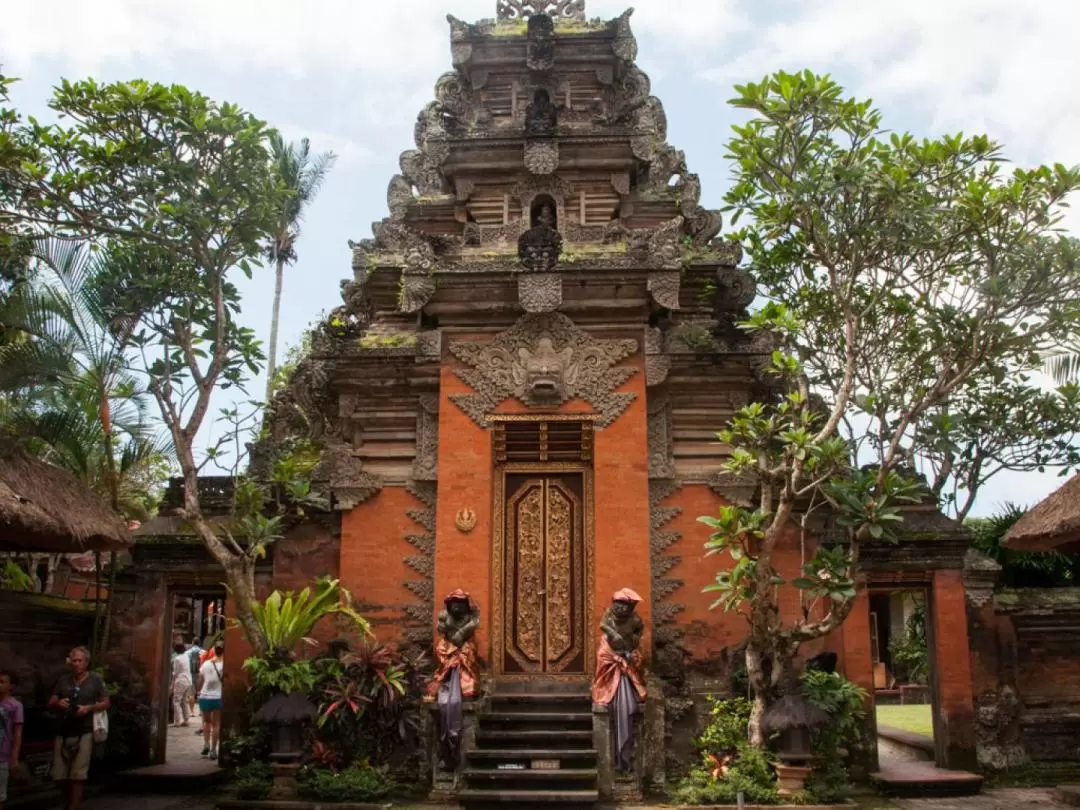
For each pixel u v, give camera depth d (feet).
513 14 60.80
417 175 58.75
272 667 44.19
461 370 50.16
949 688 51.11
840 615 41.86
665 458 49.67
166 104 46.88
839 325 53.42
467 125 57.31
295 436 58.23
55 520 38.93
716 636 47.88
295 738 42.91
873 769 48.80
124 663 53.36
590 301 49.93
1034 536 44.39
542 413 49.42
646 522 47.93
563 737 43.75
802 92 41.63
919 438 55.21
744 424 42.93
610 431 48.91
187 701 78.23
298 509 50.44
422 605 49.03
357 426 51.65
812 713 41.22
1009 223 42.68
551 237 49.60
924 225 42.14
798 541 49.34
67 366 46.62
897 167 41.55
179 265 50.06
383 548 49.90
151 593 54.19
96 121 47.39
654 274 49.11
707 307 53.72
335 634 49.52
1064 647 54.95
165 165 47.26
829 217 43.29
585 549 49.39
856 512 41.32
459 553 48.03
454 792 42.57
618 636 43.78
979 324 43.16
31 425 46.65
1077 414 69.41
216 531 53.67
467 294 50.29
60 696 39.37
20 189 47.78
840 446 40.52
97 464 51.96
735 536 42.29
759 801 40.68
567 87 58.70
